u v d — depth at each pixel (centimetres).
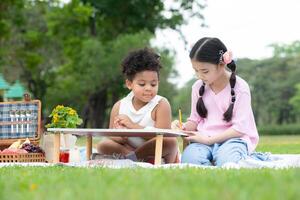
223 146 614
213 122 646
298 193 272
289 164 564
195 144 635
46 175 429
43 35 3553
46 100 3847
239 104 634
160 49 3606
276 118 6025
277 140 1961
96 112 3647
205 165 592
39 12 3631
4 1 3031
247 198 265
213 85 648
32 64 3266
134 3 3497
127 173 416
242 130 627
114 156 652
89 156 657
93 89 3378
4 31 3052
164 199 269
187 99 6538
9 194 324
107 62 3291
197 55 622
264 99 5762
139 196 278
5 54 3183
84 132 597
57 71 3841
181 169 455
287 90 5675
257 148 1174
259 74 5728
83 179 380
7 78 3716
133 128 638
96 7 3531
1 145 733
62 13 3509
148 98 643
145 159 657
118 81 3400
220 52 624
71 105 4016
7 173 466
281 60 5731
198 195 278
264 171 427
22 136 727
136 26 3569
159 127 645
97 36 3653
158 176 385
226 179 364
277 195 269
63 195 297
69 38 3562
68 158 686
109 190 311
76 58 3516
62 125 698
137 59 639
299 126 4416
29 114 730
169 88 4338
